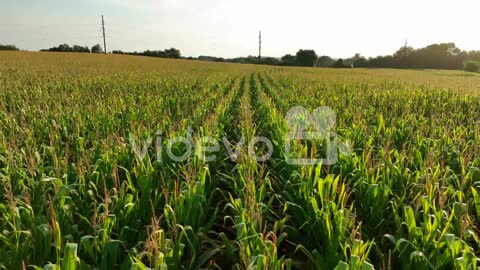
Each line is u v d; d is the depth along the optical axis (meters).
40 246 3.28
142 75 26.64
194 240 3.60
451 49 123.62
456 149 6.52
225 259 3.88
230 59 116.44
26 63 38.59
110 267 3.24
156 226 3.04
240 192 4.31
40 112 8.76
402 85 23.25
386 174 4.74
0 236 3.17
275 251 2.88
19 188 4.45
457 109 12.23
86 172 4.71
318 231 3.85
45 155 5.62
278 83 25.14
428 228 3.32
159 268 2.73
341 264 2.72
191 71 37.31
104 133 7.23
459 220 3.54
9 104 10.58
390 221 4.15
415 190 4.44
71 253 2.72
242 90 22.05
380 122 7.71
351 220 3.50
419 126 8.26
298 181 4.71
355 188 4.72
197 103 12.67
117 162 5.27
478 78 42.34
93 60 52.50
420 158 5.41
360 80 28.58
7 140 6.53
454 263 2.96
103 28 87.56
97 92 15.73
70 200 3.94
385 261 3.52
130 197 3.89
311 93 16.72
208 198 4.87
